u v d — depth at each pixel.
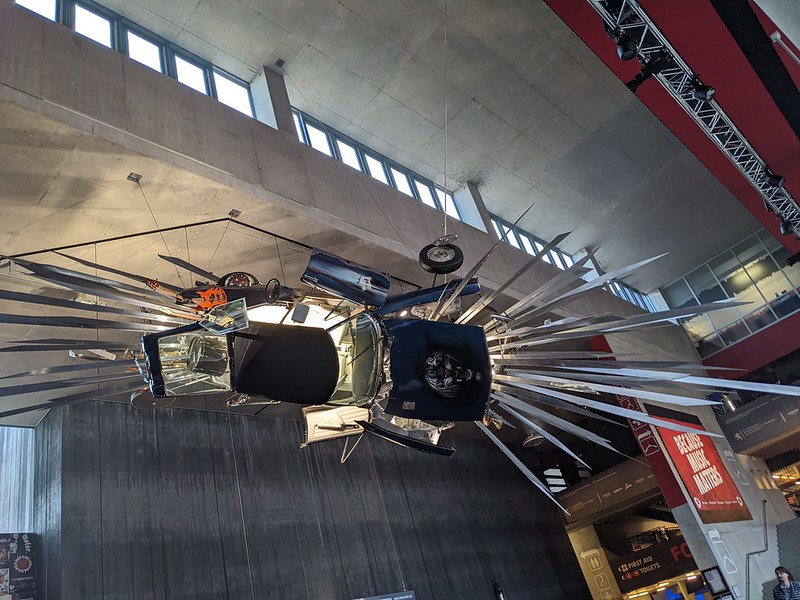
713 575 14.13
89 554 10.16
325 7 12.16
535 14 13.07
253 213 9.44
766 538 16.98
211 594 11.17
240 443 13.30
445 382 3.98
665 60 10.02
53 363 10.09
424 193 16.39
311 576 12.77
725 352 22.03
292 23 12.30
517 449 21.03
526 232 19.78
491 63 14.03
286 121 12.08
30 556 10.30
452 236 5.07
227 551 11.80
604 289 19.73
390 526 15.16
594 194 18.72
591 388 3.85
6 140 7.17
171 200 8.69
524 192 18.08
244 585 11.68
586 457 21.30
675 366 3.49
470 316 4.15
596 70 14.62
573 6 9.82
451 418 4.08
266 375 3.90
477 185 17.52
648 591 20.28
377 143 15.44
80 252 8.97
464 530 17.16
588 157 17.25
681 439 16.42
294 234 10.19
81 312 8.89
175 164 8.27
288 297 4.07
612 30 9.55
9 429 11.52
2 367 9.81
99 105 7.88
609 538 22.88
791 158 12.74
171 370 3.62
